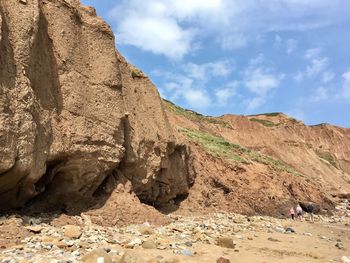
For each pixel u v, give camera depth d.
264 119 95.88
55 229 13.52
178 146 25.98
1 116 12.27
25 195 14.27
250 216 29.56
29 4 14.49
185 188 26.73
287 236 21.09
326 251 17.28
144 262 10.85
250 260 13.61
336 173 82.69
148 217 18.20
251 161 40.94
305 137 95.69
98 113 17.64
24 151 13.03
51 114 15.22
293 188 40.03
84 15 18.67
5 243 11.66
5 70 12.79
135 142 20.44
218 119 81.62
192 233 17.30
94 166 16.88
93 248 12.29
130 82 22.09
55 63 16.02
